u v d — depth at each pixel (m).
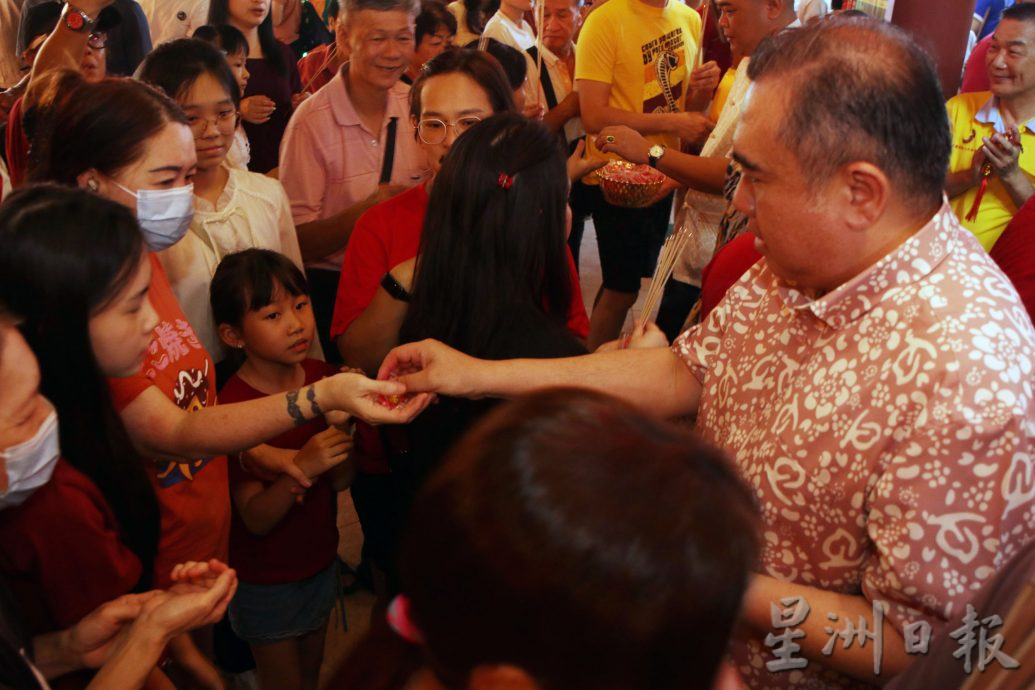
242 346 2.05
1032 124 2.62
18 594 1.26
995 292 1.02
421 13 3.55
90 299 1.25
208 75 2.10
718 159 2.78
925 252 1.03
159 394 1.54
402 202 2.08
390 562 1.73
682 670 0.57
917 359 0.99
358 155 2.76
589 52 3.56
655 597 0.54
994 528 0.95
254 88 3.60
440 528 0.59
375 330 1.79
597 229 3.84
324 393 1.45
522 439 0.59
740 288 1.30
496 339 1.53
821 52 1.01
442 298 1.54
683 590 0.54
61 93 2.06
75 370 1.27
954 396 0.95
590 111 3.57
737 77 2.81
